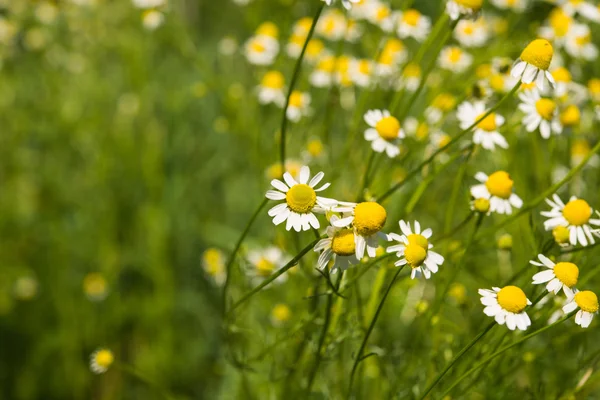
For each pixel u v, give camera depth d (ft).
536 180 2.20
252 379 2.26
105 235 3.11
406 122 2.30
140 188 3.22
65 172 3.27
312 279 2.01
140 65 3.19
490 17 2.84
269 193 1.74
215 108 3.35
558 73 2.17
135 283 3.24
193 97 3.33
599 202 2.13
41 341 3.09
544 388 1.96
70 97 3.26
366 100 2.15
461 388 1.94
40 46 3.46
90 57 3.40
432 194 2.28
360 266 1.94
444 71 2.41
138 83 3.21
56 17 3.47
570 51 2.32
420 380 1.98
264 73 2.66
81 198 3.20
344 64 2.36
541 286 1.94
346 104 2.42
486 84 2.17
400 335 2.23
